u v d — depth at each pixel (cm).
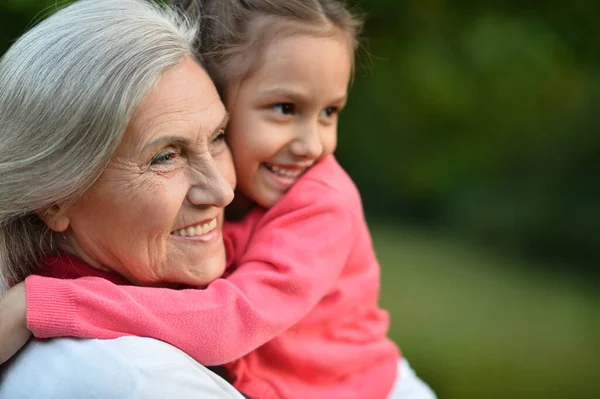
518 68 477
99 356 158
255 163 198
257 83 193
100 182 167
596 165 942
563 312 734
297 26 192
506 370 587
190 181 174
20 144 163
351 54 209
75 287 162
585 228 939
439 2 435
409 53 444
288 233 195
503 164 973
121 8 171
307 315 204
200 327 169
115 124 160
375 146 699
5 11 264
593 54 496
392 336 633
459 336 645
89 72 160
